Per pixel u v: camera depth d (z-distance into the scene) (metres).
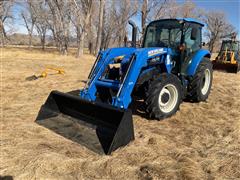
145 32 6.12
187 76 5.81
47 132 4.16
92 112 4.13
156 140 3.93
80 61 17.02
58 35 28.61
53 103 4.66
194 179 2.97
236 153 3.64
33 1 33.31
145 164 3.27
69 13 26.88
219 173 3.16
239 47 14.59
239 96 7.25
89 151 3.57
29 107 5.57
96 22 30.89
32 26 41.22
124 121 3.59
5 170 3.06
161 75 4.71
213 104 6.20
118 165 3.20
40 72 10.81
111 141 3.58
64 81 8.77
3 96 6.52
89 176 3.02
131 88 4.34
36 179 2.90
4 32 38.84
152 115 4.72
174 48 5.52
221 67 13.68
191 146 3.87
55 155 3.37
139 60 4.41
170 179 2.96
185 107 5.82
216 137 4.21
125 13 29.11
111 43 33.53
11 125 4.45
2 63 13.29
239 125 4.72
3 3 33.78
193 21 5.66
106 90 4.78
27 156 3.37
